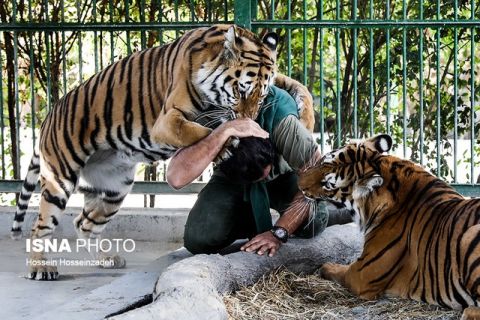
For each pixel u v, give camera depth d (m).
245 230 5.40
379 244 4.75
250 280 4.88
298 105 5.50
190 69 5.34
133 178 6.10
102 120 5.80
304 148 5.02
